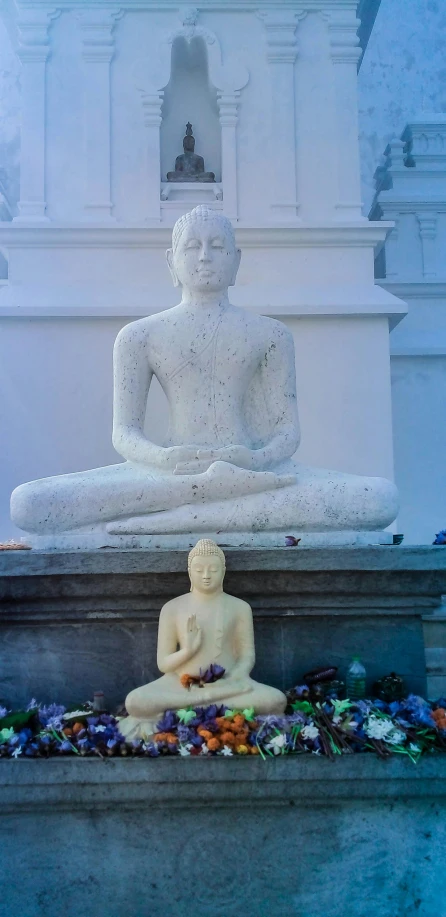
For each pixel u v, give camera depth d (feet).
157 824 11.28
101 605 13.57
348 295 24.90
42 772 11.17
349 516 14.93
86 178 25.71
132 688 13.58
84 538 14.66
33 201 25.49
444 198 31.45
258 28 26.35
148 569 13.35
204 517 14.65
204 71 27.32
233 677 12.21
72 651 13.69
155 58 26.12
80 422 24.11
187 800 11.22
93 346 24.36
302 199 25.84
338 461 24.21
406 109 39.22
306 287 25.13
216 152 27.48
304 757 11.27
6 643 13.71
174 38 26.17
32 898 11.14
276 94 26.08
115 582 13.46
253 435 16.88
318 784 11.27
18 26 25.96
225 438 16.28
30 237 24.97
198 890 11.16
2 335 24.27
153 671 13.60
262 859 11.25
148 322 16.88
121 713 12.63
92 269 25.16
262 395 17.06
